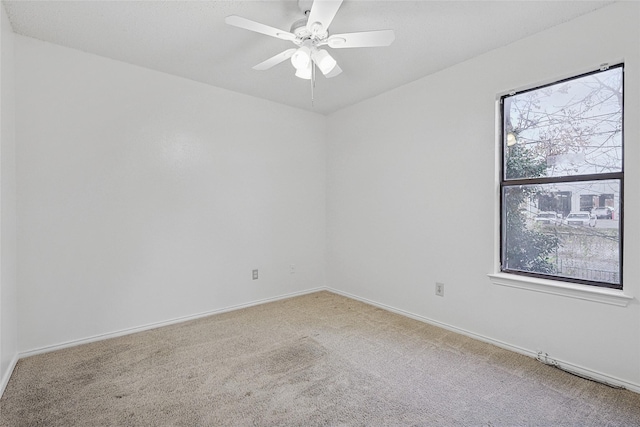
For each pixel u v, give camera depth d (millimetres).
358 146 3814
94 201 2664
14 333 2262
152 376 2129
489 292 2629
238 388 1998
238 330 2918
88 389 1972
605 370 2045
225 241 3434
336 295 4074
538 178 2416
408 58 2699
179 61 2787
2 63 2025
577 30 2127
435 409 1798
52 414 1738
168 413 1757
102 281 2709
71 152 2557
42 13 2092
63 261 2531
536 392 1951
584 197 2215
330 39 1926
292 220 3988
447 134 2895
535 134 2439
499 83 2527
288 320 3174
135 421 1689
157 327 2984
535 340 2363
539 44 2303
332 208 4199
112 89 2738
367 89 3395
